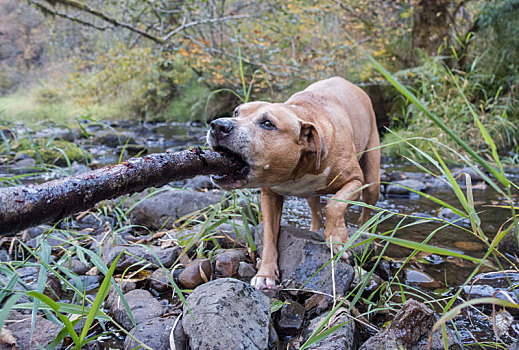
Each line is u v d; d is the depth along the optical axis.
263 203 2.98
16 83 19.30
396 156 7.72
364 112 3.65
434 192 5.39
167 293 2.75
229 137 2.41
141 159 1.96
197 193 3.95
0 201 1.46
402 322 2.02
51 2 8.84
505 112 7.86
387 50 10.29
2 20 18.92
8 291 1.97
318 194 3.18
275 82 9.02
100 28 9.43
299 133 2.63
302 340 2.19
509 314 2.38
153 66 10.56
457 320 2.37
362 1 10.11
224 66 10.11
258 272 2.78
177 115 13.76
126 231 3.76
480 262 1.88
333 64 9.20
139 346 1.97
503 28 9.08
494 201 4.78
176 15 10.10
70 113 13.88
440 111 7.89
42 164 4.32
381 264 3.09
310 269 2.73
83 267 2.99
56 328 2.19
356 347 2.15
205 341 1.97
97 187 1.74
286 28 10.08
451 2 9.70
